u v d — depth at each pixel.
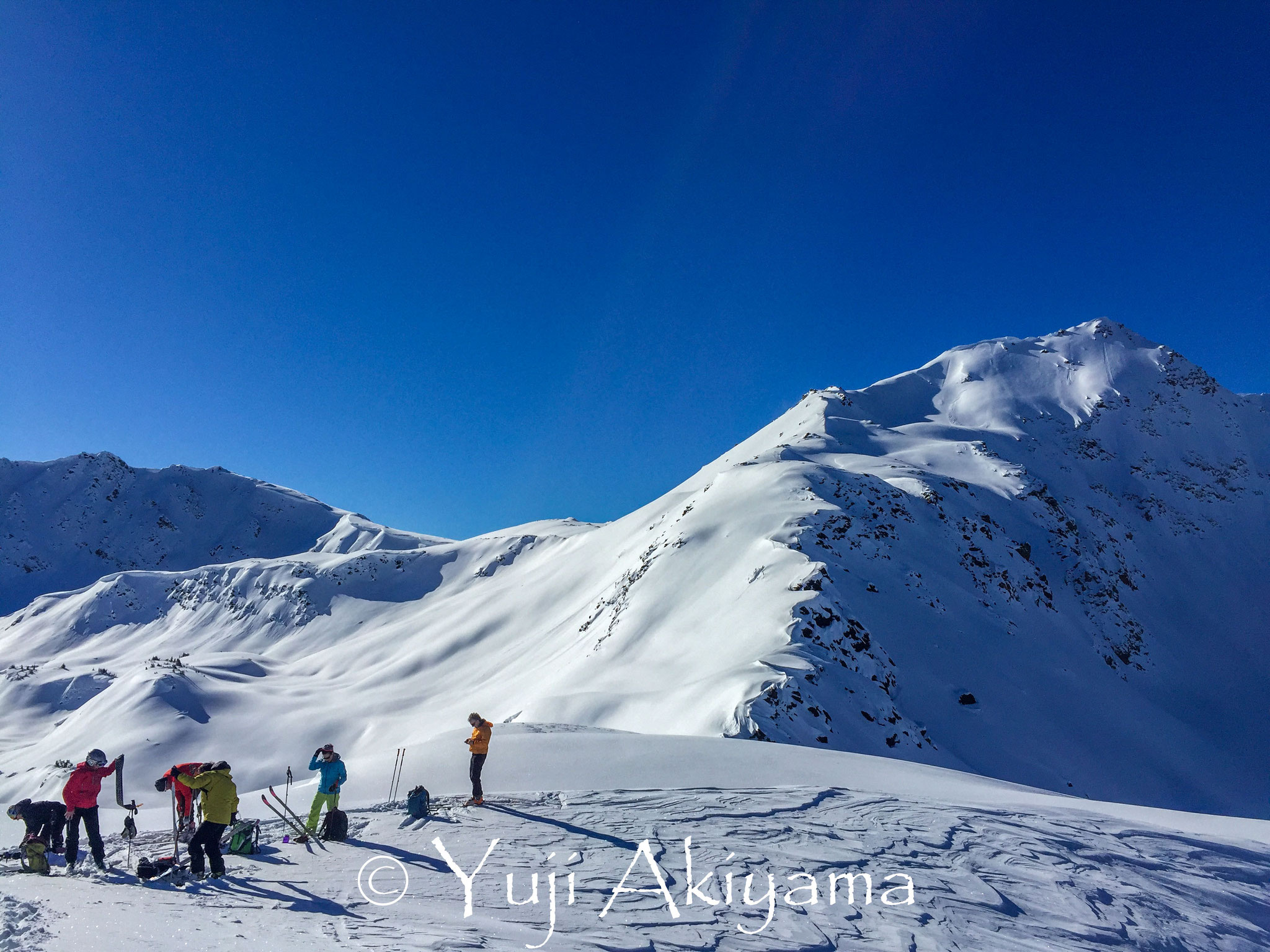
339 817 9.94
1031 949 7.04
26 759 71.31
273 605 155.75
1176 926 7.88
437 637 112.31
